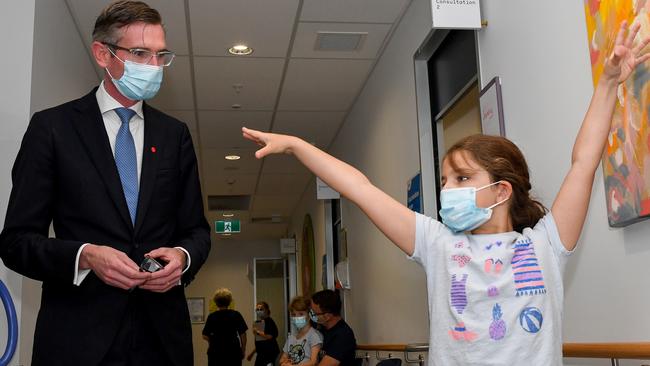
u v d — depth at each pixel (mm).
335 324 5195
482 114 3281
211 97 6336
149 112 2090
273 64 5566
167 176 1993
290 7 4551
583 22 2365
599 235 2303
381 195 1743
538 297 1531
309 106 6734
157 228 1944
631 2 1986
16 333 2527
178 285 1907
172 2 4422
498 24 3135
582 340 2434
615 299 2209
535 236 1625
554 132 2590
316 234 9750
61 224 1890
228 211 12234
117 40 1979
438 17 3201
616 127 2094
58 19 3961
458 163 1702
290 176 9789
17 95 3295
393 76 5129
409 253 1726
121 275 1684
